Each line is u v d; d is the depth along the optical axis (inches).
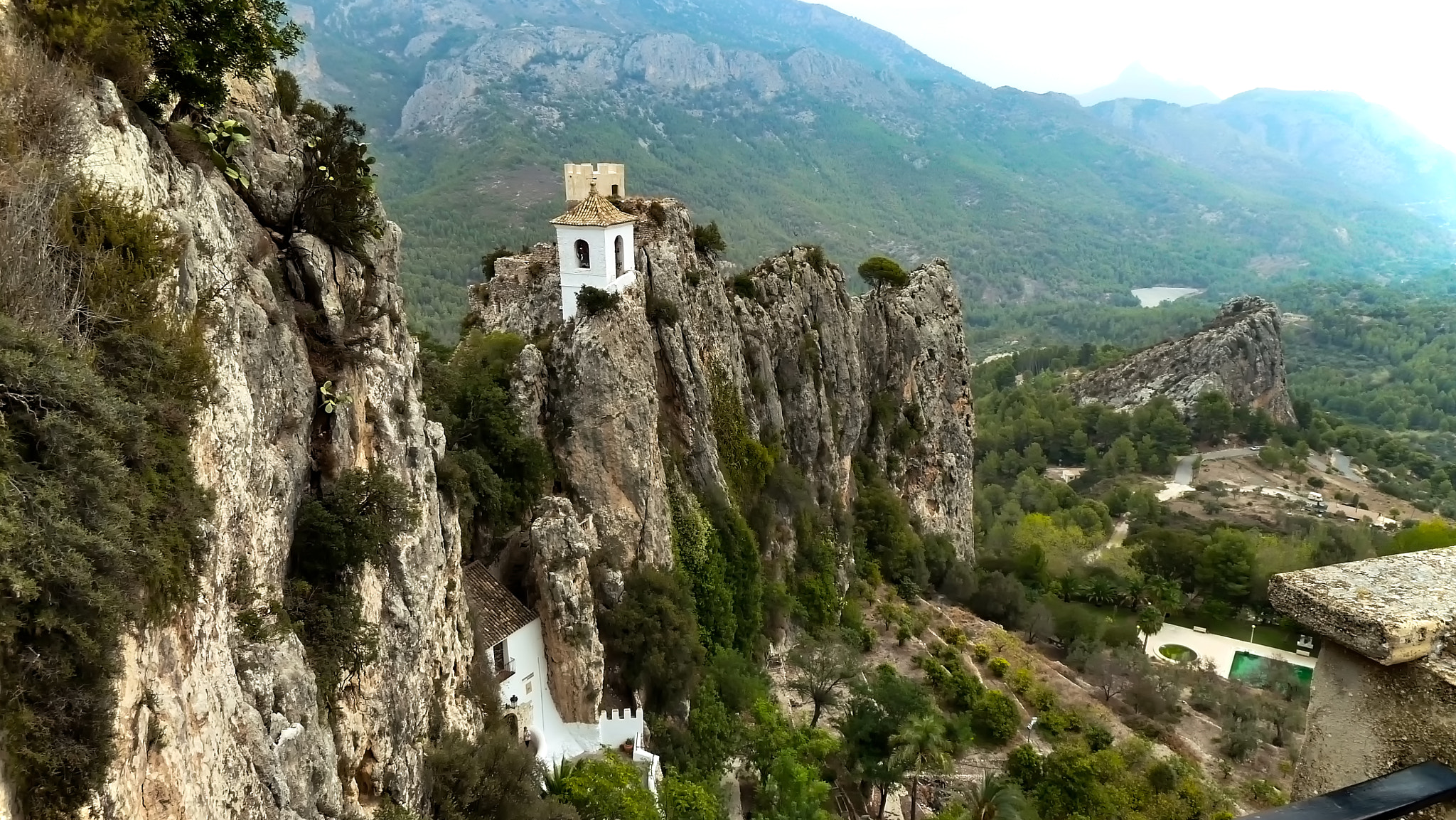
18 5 685.3
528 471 1863.9
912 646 2965.1
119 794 507.5
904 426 3998.5
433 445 1331.2
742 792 1897.1
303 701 828.6
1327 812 256.2
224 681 689.6
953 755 2375.7
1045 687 2898.6
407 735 1069.8
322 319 1068.5
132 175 699.4
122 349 608.1
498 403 1900.8
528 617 1588.3
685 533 2206.0
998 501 6210.6
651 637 1825.8
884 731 2119.8
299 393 974.4
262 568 841.5
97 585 495.2
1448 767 279.4
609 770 1451.8
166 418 639.1
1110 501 6437.0
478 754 1190.9
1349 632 304.7
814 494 3142.2
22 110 625.3
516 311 2503.7
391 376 1167.0
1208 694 3223.4
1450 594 317.1
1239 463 7362.2
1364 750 314.5
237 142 974.4
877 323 3932.1
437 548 1215.6
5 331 498.0
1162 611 4158.5
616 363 2054.6
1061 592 4274.1
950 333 4436.5
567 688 1626.5
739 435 2669.8
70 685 481.1
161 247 674.8
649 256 2415.1
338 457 1029.8
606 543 1983.3
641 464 2052.2
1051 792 2219.5
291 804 761.6
